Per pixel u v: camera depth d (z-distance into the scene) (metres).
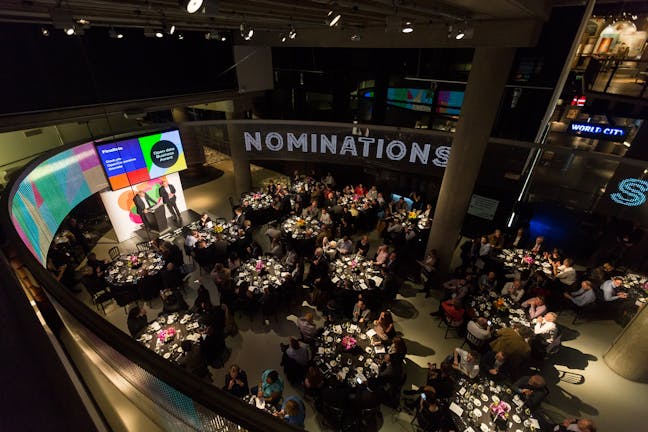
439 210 8.10
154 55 8.75
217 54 10.17
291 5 3.54
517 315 6.80
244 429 1.15
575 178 8.84
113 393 4.55
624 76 8.23
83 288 8.44
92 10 3.69
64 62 7.22
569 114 8.63
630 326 6.29
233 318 7.05
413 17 5.02
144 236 10.80
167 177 10.88
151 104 9.05
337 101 12.25
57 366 0.98
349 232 9.93
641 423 5.79
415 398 6.10
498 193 9.88
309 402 6.06
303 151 11.17
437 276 8.66
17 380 0.72
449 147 9.20
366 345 6.06
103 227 11.24
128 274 7.90
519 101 8.79
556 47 7.85
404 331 7.48
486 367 6.13
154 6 3.26
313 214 10.51
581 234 9.35
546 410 5.96
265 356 6.89
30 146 10.64
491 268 8.36
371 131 10.02
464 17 5.30
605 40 8.10
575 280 7.70
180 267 8.77
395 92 10.99
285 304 7.93
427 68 10.04
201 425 1.31
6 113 6.66
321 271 7.73
